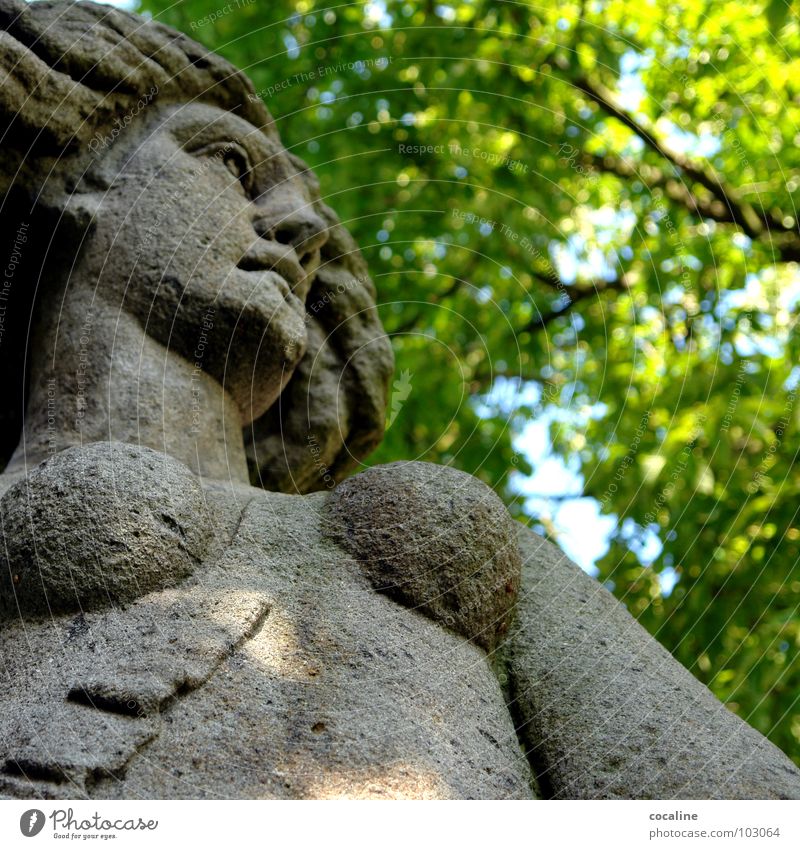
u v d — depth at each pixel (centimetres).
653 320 607
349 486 208
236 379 253
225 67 272
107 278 245
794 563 500
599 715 191
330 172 578
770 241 568
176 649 173
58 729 161
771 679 478
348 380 294
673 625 502
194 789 157
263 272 256
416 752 168
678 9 577
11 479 221
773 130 589
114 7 262
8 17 250
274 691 172
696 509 506
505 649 202
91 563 182
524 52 575
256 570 192
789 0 518
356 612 188
